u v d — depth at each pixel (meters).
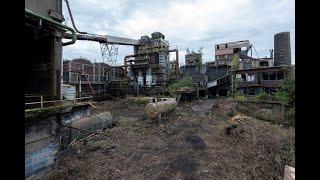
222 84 36.44
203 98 35.38
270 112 17.50
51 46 10.38
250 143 10.15
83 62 33.56
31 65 11.16
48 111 8.44
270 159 8.50
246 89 26.03
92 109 23.67
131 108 26.97
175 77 37.00
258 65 34.00
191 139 12.20
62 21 10.84
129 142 12.01
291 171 4.19
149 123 17.39
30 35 10.49
